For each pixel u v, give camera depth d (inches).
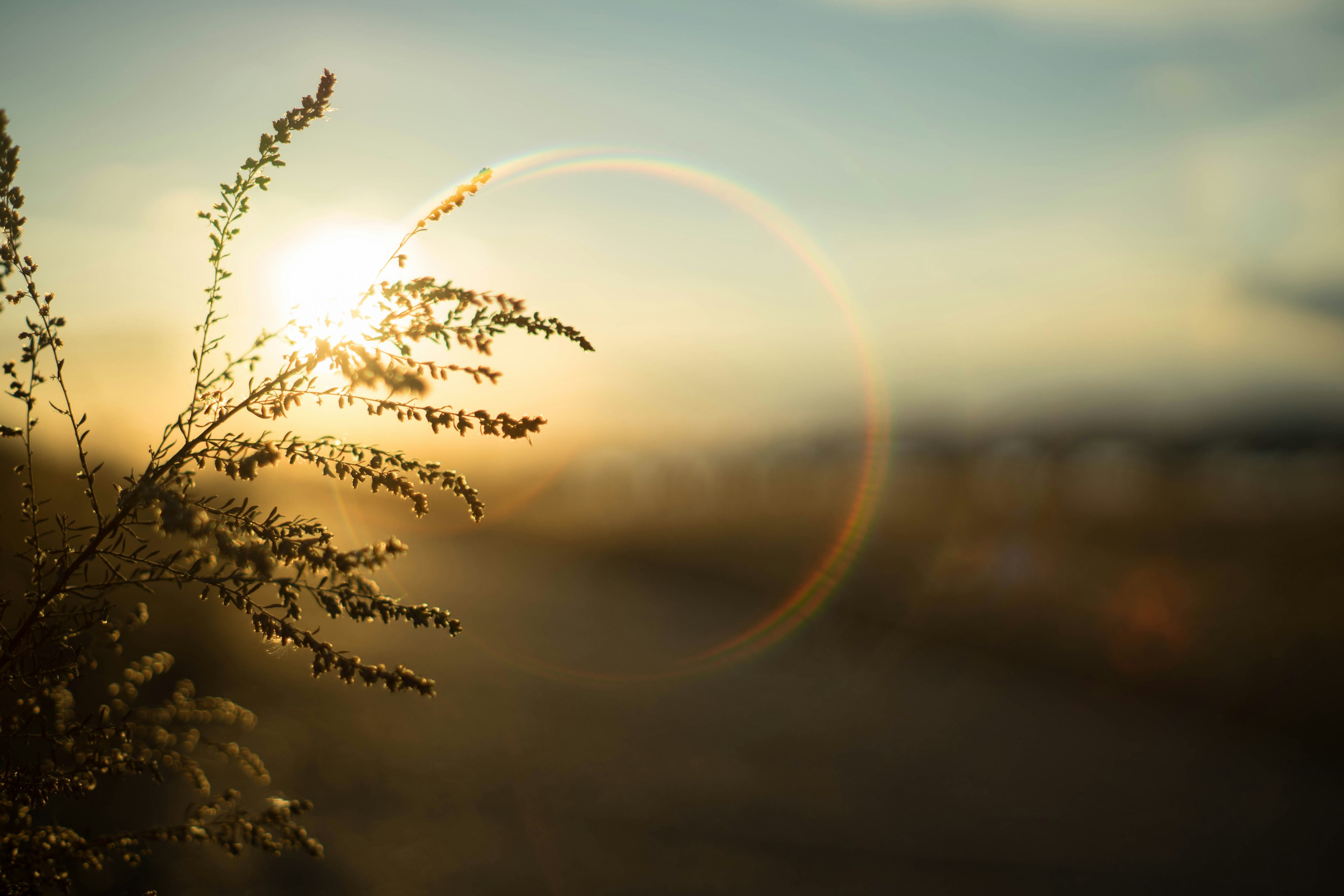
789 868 264.4
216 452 41.9
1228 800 341.4
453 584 909.2
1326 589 617.0
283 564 41.0
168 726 51.3
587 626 727.1
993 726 446.9
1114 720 464.4
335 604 39.4
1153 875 271.1
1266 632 547.2
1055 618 669.3
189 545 40.9
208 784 48.8
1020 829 306.5
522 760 337.4
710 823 295.4
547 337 43.8
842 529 1321.4
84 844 43.2
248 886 197.9
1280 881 269.4
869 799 330.0
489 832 264.2
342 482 42.1
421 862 235.6
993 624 689.0
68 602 43.9
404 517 1644.9
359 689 391.2
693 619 816.9
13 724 43.7
